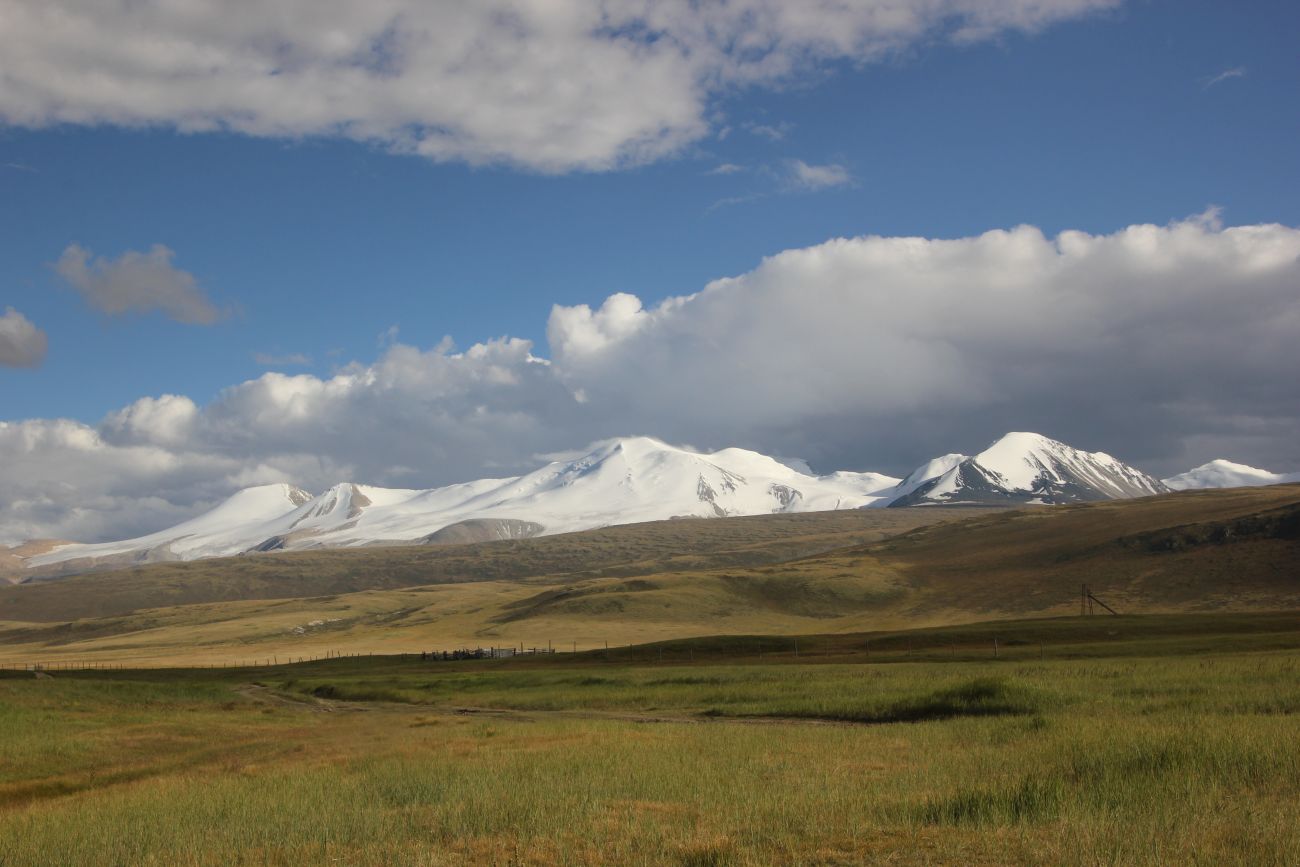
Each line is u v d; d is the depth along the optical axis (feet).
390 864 52.26
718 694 190.29
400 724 171.42
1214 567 582.76
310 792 77.92
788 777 75.97
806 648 367.86
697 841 51.88
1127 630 343.67
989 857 46.73
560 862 50.26
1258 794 57.88
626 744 105.40
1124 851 45.85
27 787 109.81
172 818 69.21
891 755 89.66
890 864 46.57
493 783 76.48
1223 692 128.26
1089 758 71.46
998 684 139.64
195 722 182.09
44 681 245.86
